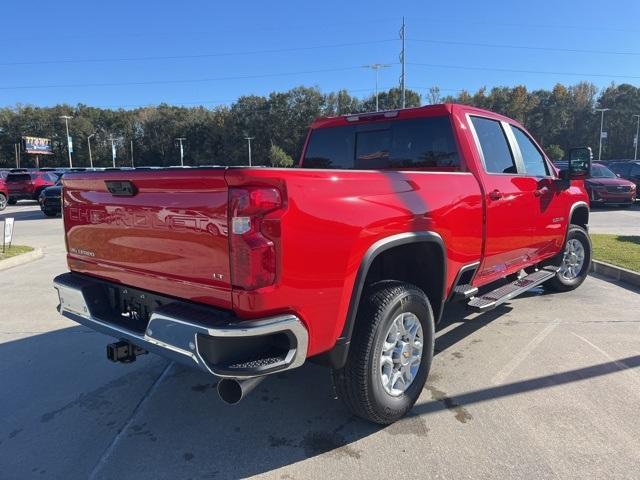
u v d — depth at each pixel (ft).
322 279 8.55
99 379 13.32
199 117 365.81
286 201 7.93
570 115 322.96
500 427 10.50
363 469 9.16
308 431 10.53
